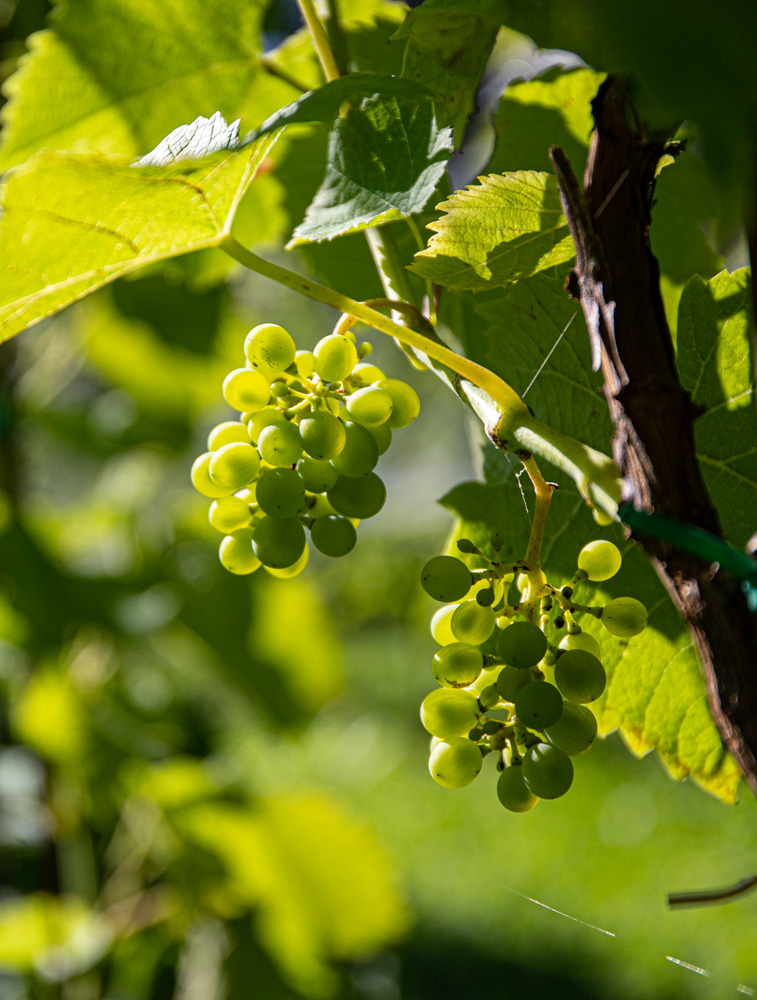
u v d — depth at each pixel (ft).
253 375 3.27
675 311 3.74
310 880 6.72
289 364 3.27
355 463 3.24
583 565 3.18
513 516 3.51
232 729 13.23
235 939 6.92
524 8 3.05
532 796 3.14
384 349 18.48
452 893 14.15
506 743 3.15
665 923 12.21
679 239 3.70
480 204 3.30
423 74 3.32
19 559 6.40
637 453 3.02
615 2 2.69
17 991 7.07
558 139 3.67
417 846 15.88
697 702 3.48
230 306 6.30
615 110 3.06
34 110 3.77
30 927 6.63
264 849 6.58
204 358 6.48
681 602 3.00
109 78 3.77
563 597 3.17
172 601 6.82
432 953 12.26
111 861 7.45
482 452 3.53
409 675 23.94
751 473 3.40
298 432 3.23
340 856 6.63
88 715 6.71
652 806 15.51
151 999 7.32
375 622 26.61
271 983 6.87
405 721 21.84
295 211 3.93
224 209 3.28
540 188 3.29
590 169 3.08
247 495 3.33
